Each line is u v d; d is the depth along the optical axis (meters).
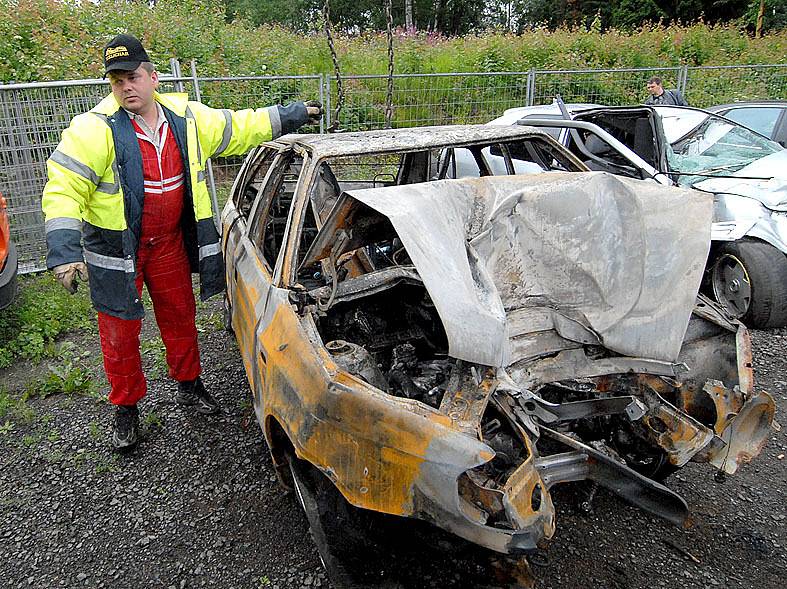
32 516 3.35
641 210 2.93
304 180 3.23
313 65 13.84
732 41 18.27
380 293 3.28
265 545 3.06
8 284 5.00
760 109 8.33
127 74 3.31
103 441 4.01
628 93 12.94
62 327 5.64
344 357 2.58
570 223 2.91
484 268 2.74
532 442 2.45
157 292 3.88
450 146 3.47
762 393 2.86
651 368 2.83
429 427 2.16
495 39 16.56
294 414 2.44
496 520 2.16
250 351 3.21
